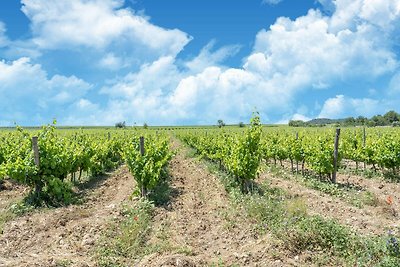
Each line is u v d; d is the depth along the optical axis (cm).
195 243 1005
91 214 1202
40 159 1391
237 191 1500
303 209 1131
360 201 1396
